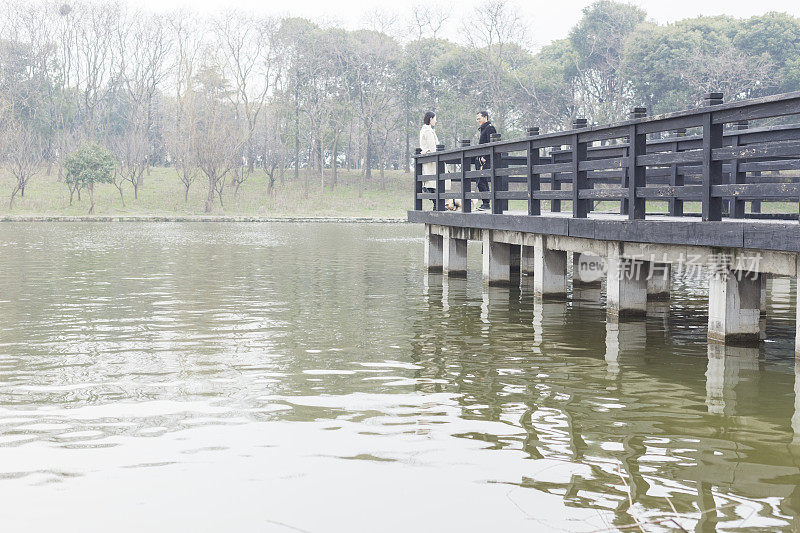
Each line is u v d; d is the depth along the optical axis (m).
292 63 67.06
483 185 15.73
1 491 4.24
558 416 5.69
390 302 11.91
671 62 59.88
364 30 72.69
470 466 4.62
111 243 26.27
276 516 3.92
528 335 9.05
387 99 68.94
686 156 7.89
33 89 70.56
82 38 72.88
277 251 23.17
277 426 5.43
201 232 34.47
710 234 7.39
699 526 3.78
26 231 33.75
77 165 54.34
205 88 63.72
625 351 8.09
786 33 61.47
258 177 72.94
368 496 4.17
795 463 4.68
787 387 6.55
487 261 13.84
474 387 6.57
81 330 9.35
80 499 4.13
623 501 4.10
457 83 67.25
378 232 35.50
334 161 68.44
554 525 3.80
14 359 7.66
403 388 6.53
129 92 72.44
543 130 66.00
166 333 9.17
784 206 39.41
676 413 5.77
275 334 9.13
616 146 13.00
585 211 10.11
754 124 53.12
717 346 8.20
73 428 5.37
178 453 4.85
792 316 10.58
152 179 69.25
